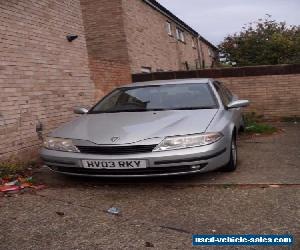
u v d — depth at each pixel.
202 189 4.96
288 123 10.91
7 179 5.63
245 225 3.87
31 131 7.09
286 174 5.47
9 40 6.79
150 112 5.77
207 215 4.15
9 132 6.52
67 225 4.03
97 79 9.94
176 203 4.52
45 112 7.60
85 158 4.92
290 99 11.36
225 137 5.25
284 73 11.31
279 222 3.90
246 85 11.52
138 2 15.34
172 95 6.22
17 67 6.91
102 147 4.88
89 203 4.62
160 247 3.48
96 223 4.05
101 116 5.83
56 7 8.35
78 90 8.94
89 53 13.91
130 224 3.99
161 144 4.80
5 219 4.24
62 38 8.48
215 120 5.36
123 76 11.58
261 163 6.20
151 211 4.31
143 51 15.49
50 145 5.28
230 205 4.39
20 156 6.71
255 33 20.84
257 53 20.44
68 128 5.51
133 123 5.27
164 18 19.05
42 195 4.96
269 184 5.02
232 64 21.08
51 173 5.98
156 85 6.57
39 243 3.66
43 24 7.84
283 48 19.42
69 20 8.84
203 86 6.41
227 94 7.64
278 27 21.06
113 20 13.64
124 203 4.59
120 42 13.65
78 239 3.70
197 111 5.68
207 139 4.92
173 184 5.18
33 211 4.44
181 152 4.77
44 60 7.75
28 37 7.32
